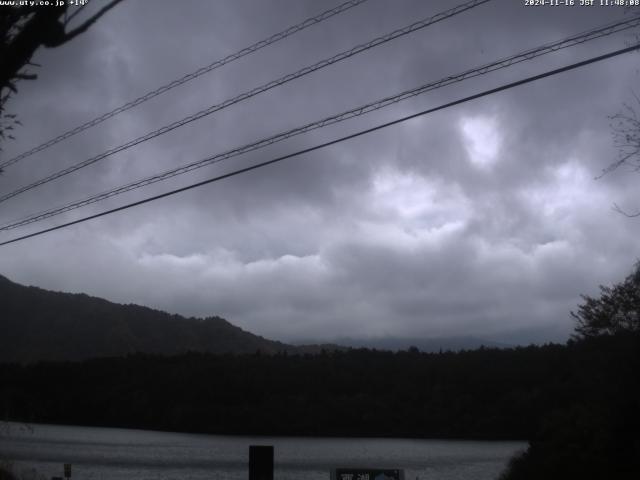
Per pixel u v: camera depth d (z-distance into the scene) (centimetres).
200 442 11862
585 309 3197
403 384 13562
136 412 14338
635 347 2891
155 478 6775
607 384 2966
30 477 3928
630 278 3159
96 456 8988
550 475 3172
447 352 14700
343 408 13750
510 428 11381
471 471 7981
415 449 10769
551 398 8631
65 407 14425
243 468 8175
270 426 13738
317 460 9350
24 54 750
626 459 2878
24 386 14388
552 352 11900
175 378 15225
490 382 12438
